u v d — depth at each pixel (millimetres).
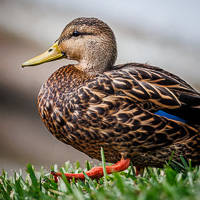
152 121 7340
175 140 7398
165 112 7398
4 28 26891
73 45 8688
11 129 17812
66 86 7988
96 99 7508
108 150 7684
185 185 6258
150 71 7875
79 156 16656
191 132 7371
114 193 5859
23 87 19906
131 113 7371
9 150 16656
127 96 7438
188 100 7449
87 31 8547
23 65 9023
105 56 8547
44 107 8102
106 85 7559
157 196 5398
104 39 8531
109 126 7445
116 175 6305
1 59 22266
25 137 17469
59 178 7797
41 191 6762
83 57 8594
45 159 16328
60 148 17062
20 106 19047
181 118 7395
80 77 8086
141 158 7699
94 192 6293
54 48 9008
